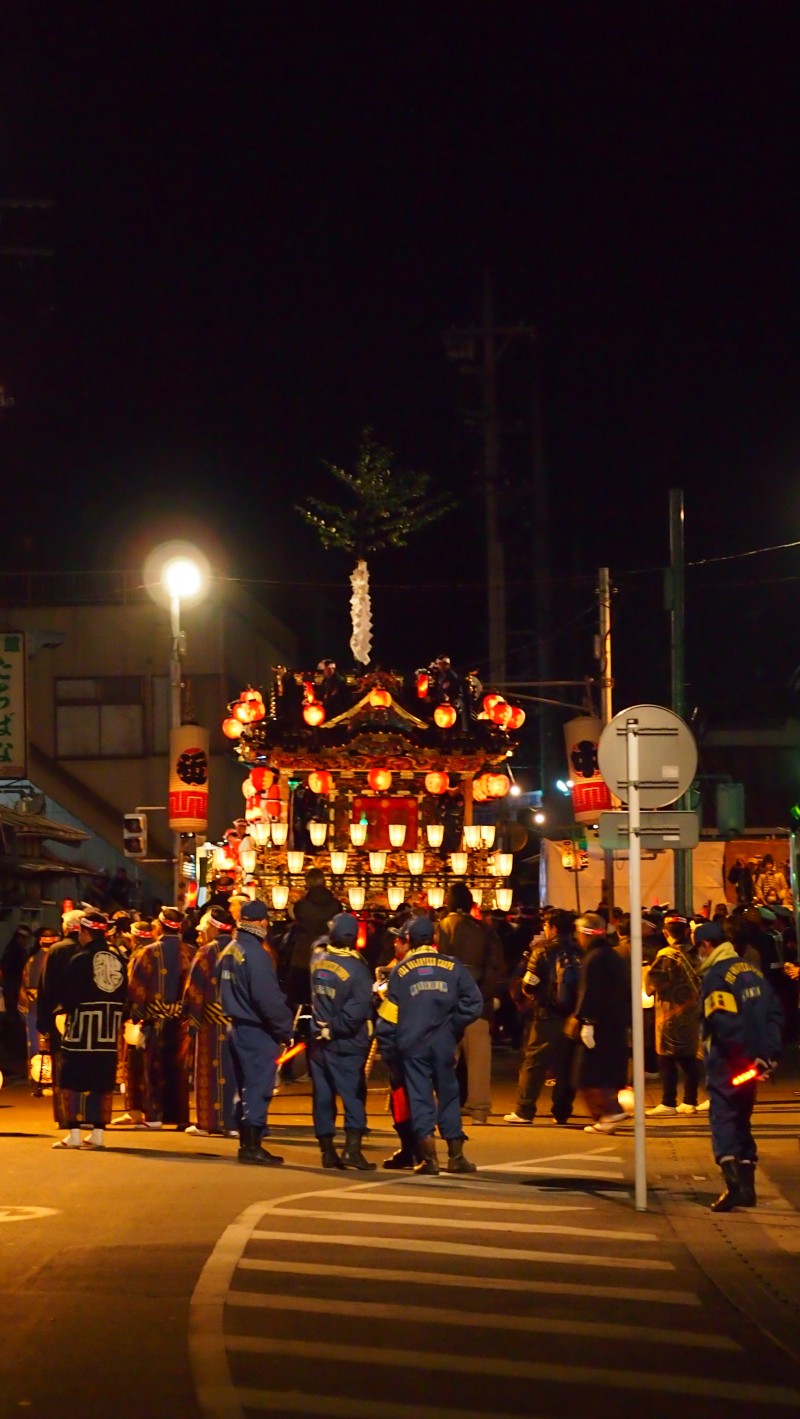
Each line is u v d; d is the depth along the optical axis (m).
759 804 55.78
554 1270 11.30
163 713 55.25
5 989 33.06
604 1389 8.38
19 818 37.06
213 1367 8.64
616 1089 19.55
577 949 20.70
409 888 30.94
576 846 39.03
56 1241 12.22
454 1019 16.11
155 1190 14.83
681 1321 9.88
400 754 31.22
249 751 31.48
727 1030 13.70
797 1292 10.69
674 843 14.46
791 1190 14.82
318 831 31.19
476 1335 9.45
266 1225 12.91
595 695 59.97
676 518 36.28
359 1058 16.52
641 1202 13.80
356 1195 14.59
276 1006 16.72
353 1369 8.67
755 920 29.72
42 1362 8.73
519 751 61.81
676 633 36.00
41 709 55.19
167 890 54.94
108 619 55.53
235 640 57.72
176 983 20.34
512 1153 17.80
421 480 37.19
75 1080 17.95
